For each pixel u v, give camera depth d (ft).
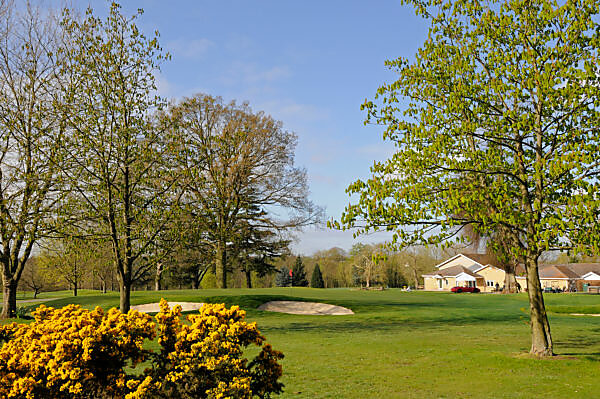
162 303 20.62
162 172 57.93
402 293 152.87
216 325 19.03
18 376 17.78
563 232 30.04
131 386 17.67
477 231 34.53
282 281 252.62
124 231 55.52
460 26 40.68
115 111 57.21
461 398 26.17
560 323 66.80
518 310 91.91
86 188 54.70
